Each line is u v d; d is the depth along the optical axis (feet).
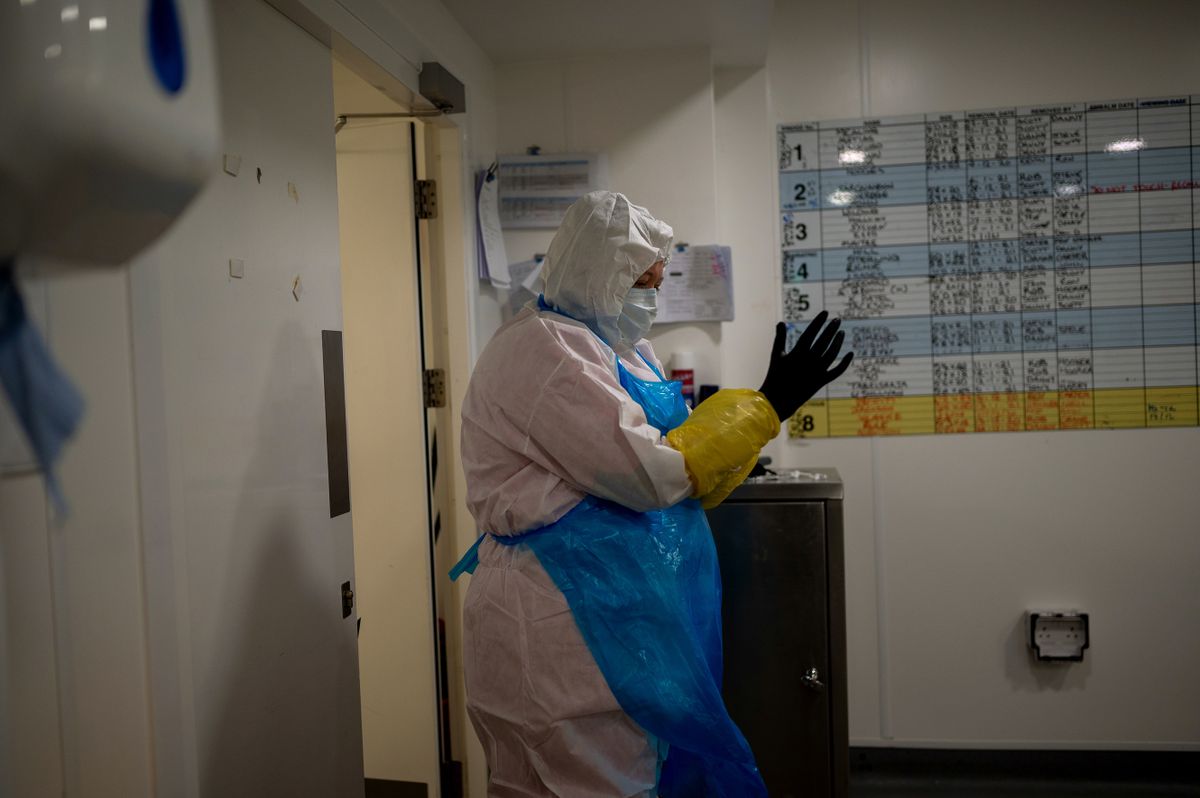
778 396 4.69
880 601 8.89
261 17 4.29
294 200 4.61
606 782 4.17
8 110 1.64
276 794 4.22
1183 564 8.50
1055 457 8.65
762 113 8.72
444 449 7.47
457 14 6.98
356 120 7.23
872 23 8.74
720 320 8.07
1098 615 8.60
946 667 8.82
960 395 8.76
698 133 7.98
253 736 4.02
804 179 8.88
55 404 2.67
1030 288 8.64
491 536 4.71
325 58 5.03
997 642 8.75
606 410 4.14
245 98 4.11
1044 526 8.67
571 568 4.28
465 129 7.34
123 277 3.14
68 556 2.84
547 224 8.07
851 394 8.91
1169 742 8.52
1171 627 8.52
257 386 4.16
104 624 3.02
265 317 4.26
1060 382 8.63
